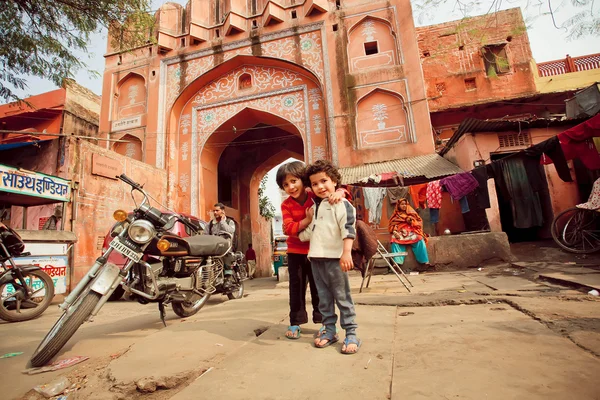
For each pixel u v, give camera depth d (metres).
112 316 3.59
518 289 3.31
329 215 1.91
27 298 3.79
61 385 1.55
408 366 1.48
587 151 4.85
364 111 9.80
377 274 6.38
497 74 11.40
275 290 5.18
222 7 11.80
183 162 11.14
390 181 8.27
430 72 11.80
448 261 6.03
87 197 7.12
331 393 1.27
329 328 1.93
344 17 10.44
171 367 1.60
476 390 1.20
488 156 7.74
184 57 11.45
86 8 5.53
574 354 1.47
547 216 7.48
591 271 3.87
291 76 10.83
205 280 3.18
